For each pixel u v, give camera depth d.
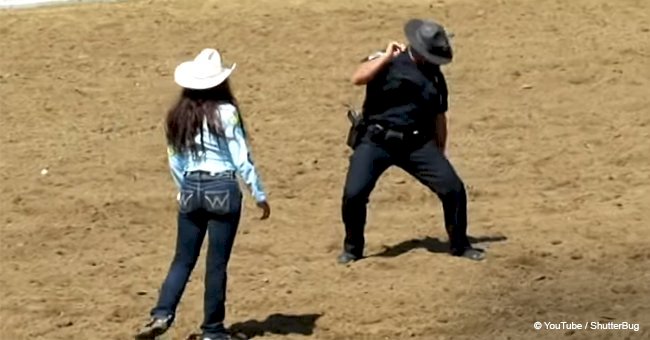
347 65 40.56
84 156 33.12
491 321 22.28
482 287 23.78
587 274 24.38
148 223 28.33
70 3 46.56
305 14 45.34
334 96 38.00
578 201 29.09
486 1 46.62
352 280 24.38
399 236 27.02
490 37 42.97
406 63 24.19
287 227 27.83
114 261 25.83
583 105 36.88
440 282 24.06
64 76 39.78
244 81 39.34
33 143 34.22
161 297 21.05
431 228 27.56
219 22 44.56
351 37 43.06
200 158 20.58
